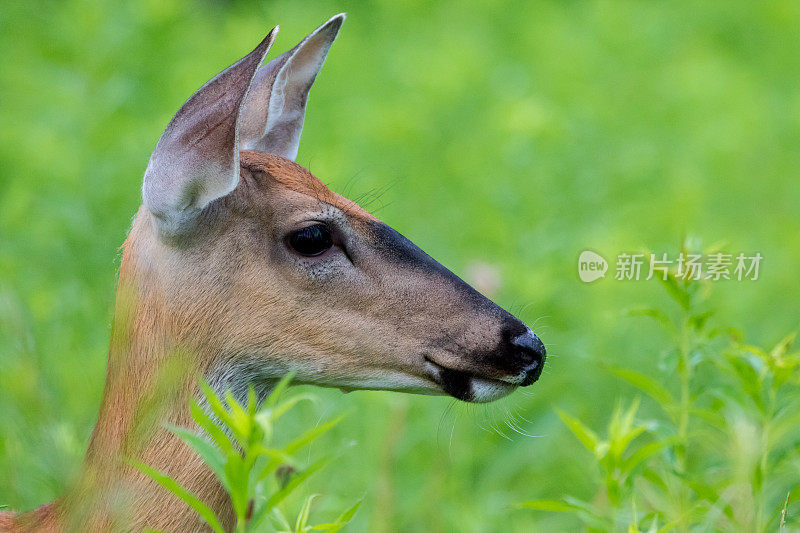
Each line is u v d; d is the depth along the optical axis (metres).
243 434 6.26
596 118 19.53
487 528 9.84
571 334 12.41
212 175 7.22
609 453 7.18
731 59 25.33
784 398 7.61
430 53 22.23
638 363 12.17
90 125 14.49
